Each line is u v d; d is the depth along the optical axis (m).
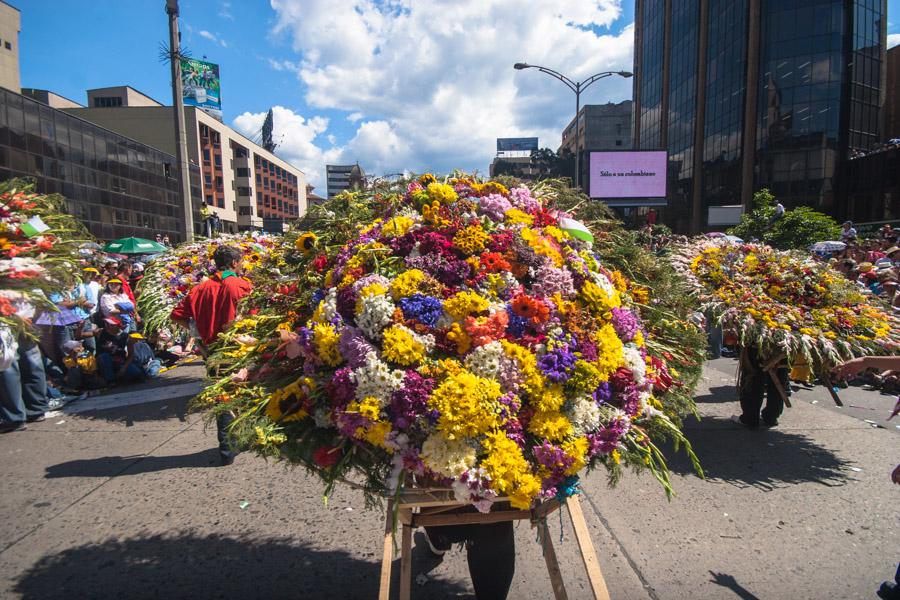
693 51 45.84
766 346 4.55
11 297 3.51
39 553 3.01
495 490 1.68
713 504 3.59
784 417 5.51
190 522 3.35
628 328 2.14
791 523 3.33
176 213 39.97
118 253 15.05
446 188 2.45
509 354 1.81
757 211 20.42
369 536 3.18
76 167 27.72
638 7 61.78
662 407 2.37
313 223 2.93
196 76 70.69
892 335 4.56
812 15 33.75
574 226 2.41
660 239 6.68
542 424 1.76
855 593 2.64
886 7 34.81
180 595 2.64
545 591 2.68
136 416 5.56
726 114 40.53
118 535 3.20
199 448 4.64
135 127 57.59
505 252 2.17
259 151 82.94
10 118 22.67
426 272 2.05
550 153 56.72
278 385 2.15
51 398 6.03
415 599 2.59
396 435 1.73
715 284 5.09
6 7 53.41
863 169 32.75
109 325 6.96
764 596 2.62
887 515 3.42
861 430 5.05
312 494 3.72
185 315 4.11
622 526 3.30
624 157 30.92
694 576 2.79
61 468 4.21
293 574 2.81
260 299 2.94
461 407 1.65
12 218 3.76
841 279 5.00
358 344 1.83
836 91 33.44
